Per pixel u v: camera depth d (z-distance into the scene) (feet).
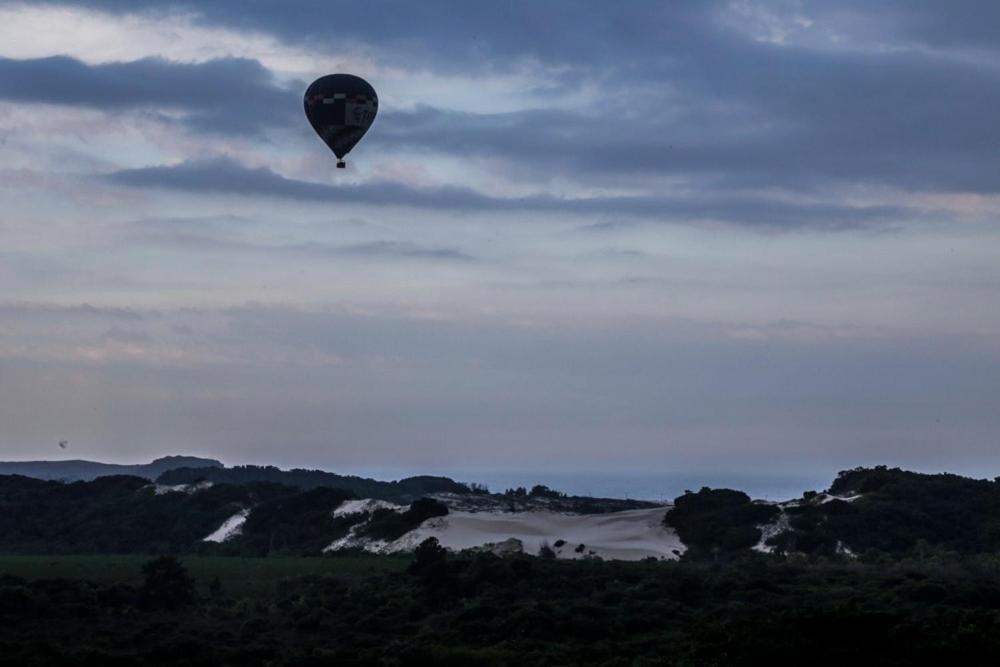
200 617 209.67
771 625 168.55
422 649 179.93
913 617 188.44
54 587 214.48
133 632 193.98
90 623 199.62
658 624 198.59
